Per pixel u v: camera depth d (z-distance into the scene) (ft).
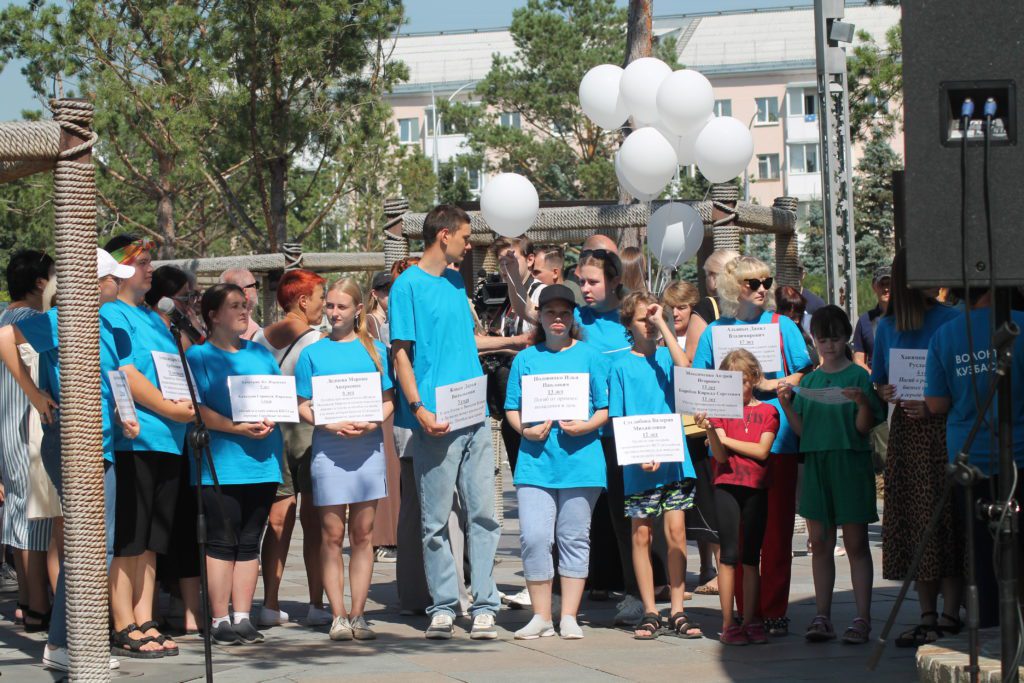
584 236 34.81
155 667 20.89
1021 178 14.65
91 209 18.89
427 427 23.31
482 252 37.73
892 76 94.32
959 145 14.76
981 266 14.71
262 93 76.74
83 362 18.84
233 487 23.15
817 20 40.55
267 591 25.44
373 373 23.61
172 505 22.30
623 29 134.82
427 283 23.80
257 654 22.21
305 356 24.04
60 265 18.75
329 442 23.72
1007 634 14.93
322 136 79.66
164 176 86.22
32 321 20.45
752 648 22.22
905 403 21.50
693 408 22.21
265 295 56.59
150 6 76.59
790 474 23.30
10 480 24.23
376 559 35.14
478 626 23.43
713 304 27.12
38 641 24.02
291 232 130.72
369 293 31.60
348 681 19.75
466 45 257.14
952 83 14.73
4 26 78.13
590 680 19.71
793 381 23.88
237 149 78.43
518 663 21.09
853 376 22.77
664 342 24.25
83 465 18.88
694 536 27.12
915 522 21.65
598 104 31.99
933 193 14.83
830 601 22.94
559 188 129.80
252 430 22.94
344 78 79.97
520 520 23.70
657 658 21.42
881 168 124.57
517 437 26.43
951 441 19.47
